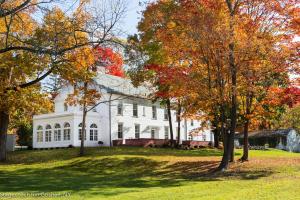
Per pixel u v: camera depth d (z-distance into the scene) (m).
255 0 25.11
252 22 24.88
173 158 35.62
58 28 22.56
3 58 28.16
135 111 56.38
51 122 51.91
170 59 27.42
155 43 30.80
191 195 16.05
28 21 26.95
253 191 16.44
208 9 24.55
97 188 20.45
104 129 52.00
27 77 34.78
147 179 25.59
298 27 24.72
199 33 24.17
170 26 26.81
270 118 31.67
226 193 16.33
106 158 36.50
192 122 65.44
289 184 18.53
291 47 24.91
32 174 30.39
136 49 26.88
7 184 22.92
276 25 25.34
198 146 54.41
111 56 32.91
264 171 26.67
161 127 60.34
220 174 26.47
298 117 72.81
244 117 28.97
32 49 21.25
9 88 32.16
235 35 24.20
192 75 25.97
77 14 24.77
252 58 24.45
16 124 65.12
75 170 33.72
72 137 49.00
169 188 18.98
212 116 28.19
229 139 27.92
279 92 26.78
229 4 25.70
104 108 52.19
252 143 74.88
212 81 26.14
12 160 39.88
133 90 56.03
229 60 24.45
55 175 29.58
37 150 46.69
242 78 25.77
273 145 71.88
